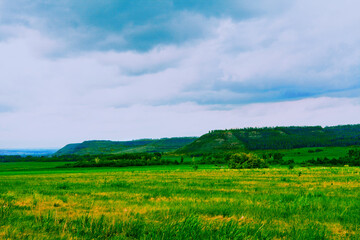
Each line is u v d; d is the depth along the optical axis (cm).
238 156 8512
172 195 1444
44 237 481
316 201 1080
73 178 4159
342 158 12388
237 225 565
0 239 455
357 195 1408
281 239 533
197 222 546
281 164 12875
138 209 860
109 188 2002
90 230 536
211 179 3206
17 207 891
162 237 482
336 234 589
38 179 4062
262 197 1284
